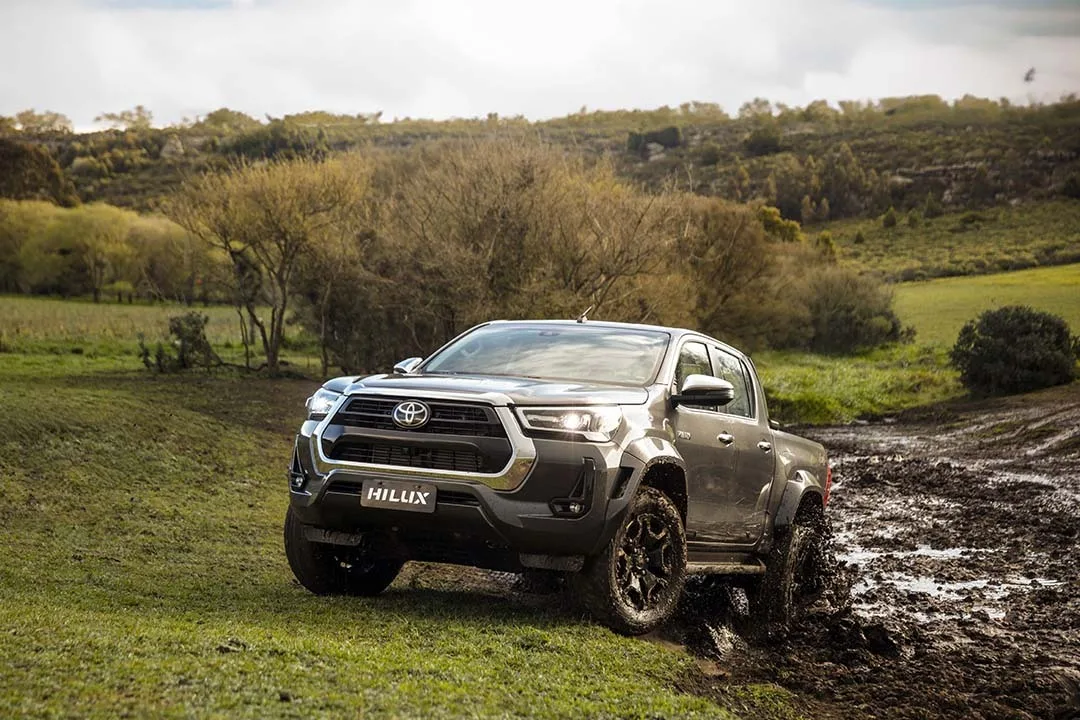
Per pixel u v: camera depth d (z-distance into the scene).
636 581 6.58
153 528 10.31
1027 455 22.83
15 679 4.23
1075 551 11.69
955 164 135.12
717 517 7.49
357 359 25.89
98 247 67.38
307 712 4.25
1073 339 36.47
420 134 131.12
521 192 24.55
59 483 11.71
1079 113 145.25
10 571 7.52
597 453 6.28
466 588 8.45
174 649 4.96
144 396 19.47
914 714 5.81
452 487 6.20
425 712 4.46
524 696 4.98
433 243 23.78
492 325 8.02
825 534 8.60
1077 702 6.28
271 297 27.59
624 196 25.78
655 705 5.17
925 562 11.02
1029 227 109.19
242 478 14.12
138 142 125.88
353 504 6.40
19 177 101.69
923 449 24.83
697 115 191.88
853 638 7.39
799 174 130.38
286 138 72.50
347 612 6.51
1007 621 8.45
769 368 43.12
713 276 41.34
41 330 33.84
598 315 24.45
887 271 90.19
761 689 5.98
